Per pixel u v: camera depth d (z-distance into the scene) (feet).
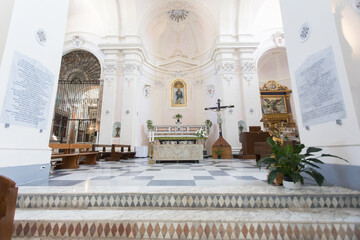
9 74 6.99
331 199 5.43
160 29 36.91
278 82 40.09
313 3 7.68
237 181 7.45
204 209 5.32
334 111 6.70
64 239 4.42
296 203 5.39
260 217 4.66
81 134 32.09
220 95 28.17
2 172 6.62
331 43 6.81
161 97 35.45
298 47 8.64
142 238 4.41
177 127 29.99
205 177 8.55
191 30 37.24
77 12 30.96
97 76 30.68
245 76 27.78
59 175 9.47
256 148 15.26
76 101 32.07
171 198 5.49
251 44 28.14
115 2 28.81
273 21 30.96
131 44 28.17
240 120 26.81
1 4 7.20
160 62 36.58
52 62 9.48
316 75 7.52
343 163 6.34
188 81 36.04
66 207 5.48
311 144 7.93
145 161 20.29
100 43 28.94
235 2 29.07
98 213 4.99
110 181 7.56
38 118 8.46
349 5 6.21
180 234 4.40
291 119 36.11
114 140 26.21
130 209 5.34
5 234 3.55
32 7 8.21
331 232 4.33
